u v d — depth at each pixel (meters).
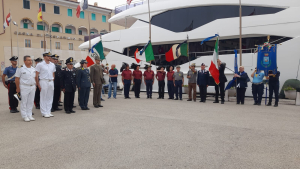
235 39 13.61
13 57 7.75
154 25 15.62
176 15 14.92
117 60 17.11
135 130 5.26
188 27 14.53
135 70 12.39
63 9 37.84
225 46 13.83
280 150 3.93
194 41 14.66
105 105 9.38
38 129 5.38
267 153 3.79
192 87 11.00
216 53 10.15
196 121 6.22
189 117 6.79
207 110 8.09
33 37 35.34
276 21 12.13
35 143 4.33
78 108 8.64
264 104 9.91
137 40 16.22
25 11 34.91
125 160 3.50
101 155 3.71
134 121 6.23
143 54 12.71
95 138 4.64
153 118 6.63
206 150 3.93
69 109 7.68
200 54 14.54
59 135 4.86
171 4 14.99
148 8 15.74
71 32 39.53
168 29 15.16
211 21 13.87
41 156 3.67
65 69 7.55
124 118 6.64
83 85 8.16
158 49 16.09
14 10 34.16
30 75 6.37
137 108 8.54
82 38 39.50
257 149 3.98
